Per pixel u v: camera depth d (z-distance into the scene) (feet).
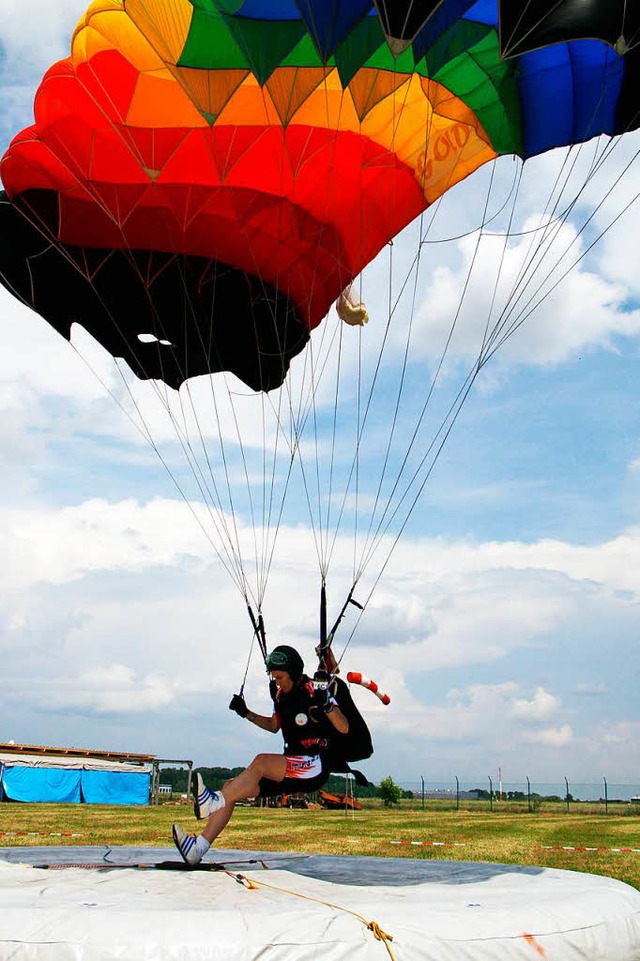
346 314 30.45
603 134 24.75
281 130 25.62
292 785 19.65
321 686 19.45
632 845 50.78
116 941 12.50
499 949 13.69
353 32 20.29
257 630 22.08
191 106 24.84
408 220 28.71
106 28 23.52
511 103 24.94
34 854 22.63
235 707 20.86
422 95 25.34
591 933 15.03
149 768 113.39
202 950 12.40
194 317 29.89
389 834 58.18
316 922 13.32
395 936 13.26
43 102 24.81
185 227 27.20
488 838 55.72
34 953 12.41
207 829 19.03
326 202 27.35
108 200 26.76
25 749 111.45
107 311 29.32
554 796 134.51
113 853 23.35
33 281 28.04
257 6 19.84
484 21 22.88
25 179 25.99
